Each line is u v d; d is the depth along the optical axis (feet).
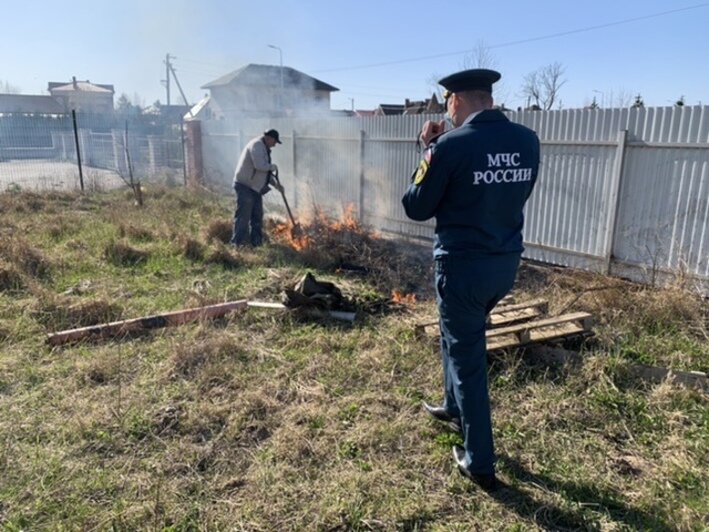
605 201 18.10
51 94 175.83
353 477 7.98
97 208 33.01
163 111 149.28
